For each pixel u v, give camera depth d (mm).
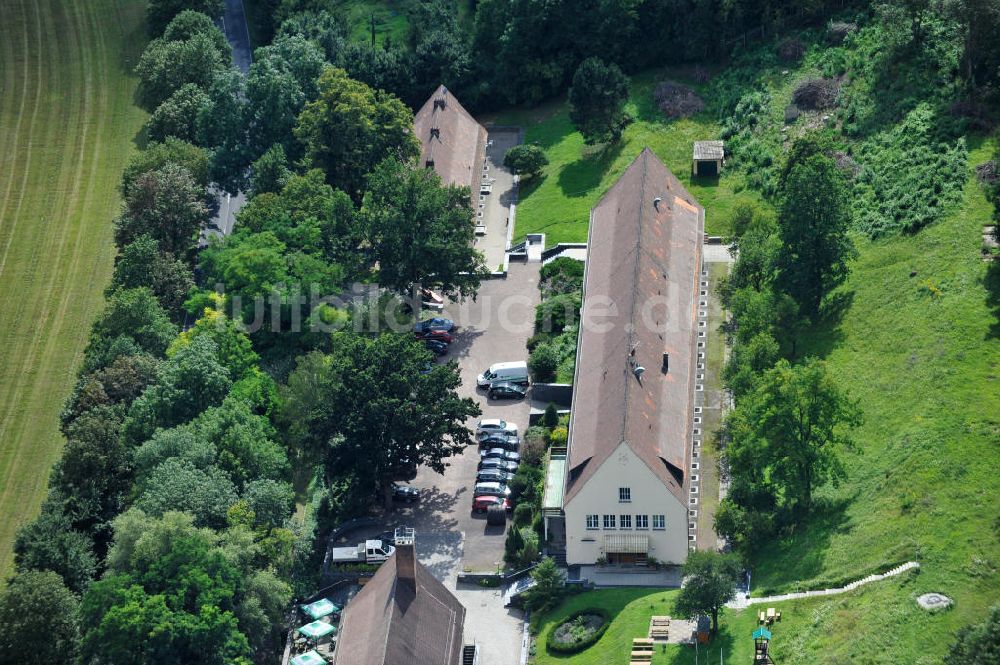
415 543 173000
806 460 160125
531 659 156750
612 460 160250
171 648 152375
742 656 145250
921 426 163500
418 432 173875
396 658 146875
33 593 161250
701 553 148000
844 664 139125
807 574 153250
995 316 173125
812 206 181125
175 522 160625
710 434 177375
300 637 164250
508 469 179875
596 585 163875
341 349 179125
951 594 142875
